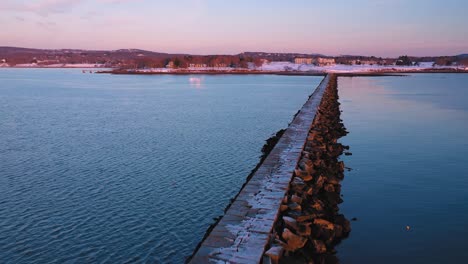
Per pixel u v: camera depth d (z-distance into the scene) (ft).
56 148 76.18
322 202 40.57
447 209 42.88
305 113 95.04
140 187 52.95
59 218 42.98
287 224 31.04
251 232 28.25
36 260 34.86
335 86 217.77
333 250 33.40
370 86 254.88
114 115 125.49
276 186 39.11
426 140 79.77
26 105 156.97
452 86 255.91
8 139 85.40
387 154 67.97
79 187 52.80
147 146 77.77
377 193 48.21
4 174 58.49
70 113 131.03
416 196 47.09
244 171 60.90
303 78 412.98
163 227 41.14
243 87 266.36
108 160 66.80
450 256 32.71
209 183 54.95
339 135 83.92
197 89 249.96
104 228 40.75
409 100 161.27
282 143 60.70
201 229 40.81
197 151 73.56
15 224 41.52
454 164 61.11
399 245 34.53
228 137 87.40
